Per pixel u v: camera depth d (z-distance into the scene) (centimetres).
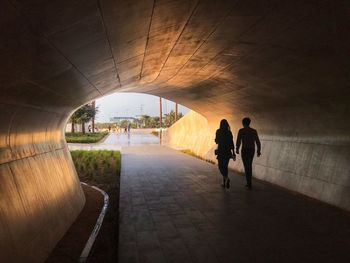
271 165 1085
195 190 966
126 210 746
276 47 608
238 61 745
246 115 1269
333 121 763
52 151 688
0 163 421
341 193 727
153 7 416
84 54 462
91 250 516
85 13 338
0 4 241
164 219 671
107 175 1355
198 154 2145
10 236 391
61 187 673
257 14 481
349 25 463
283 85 798
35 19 289
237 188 990
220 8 460
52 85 489
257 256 475
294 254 480
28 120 504
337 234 561
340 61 577
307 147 901
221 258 470
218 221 650
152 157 2006
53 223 559
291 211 714
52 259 495
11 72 347
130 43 539
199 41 618
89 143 3538
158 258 473
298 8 450
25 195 466
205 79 1020
